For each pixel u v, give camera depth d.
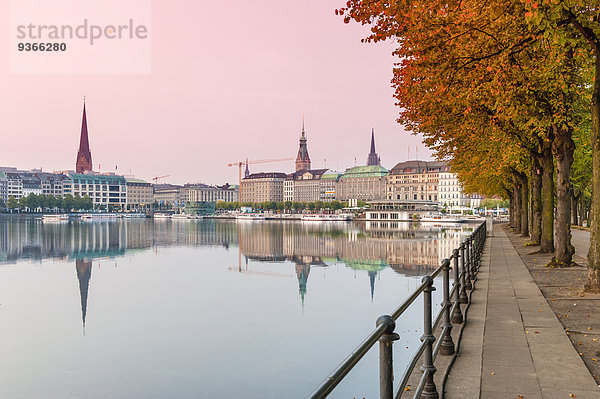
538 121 20.28
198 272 56.88
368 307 34.44
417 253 68.94
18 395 20.33
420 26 15.22
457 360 8.86
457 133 26.92
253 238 112.62
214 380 21.17
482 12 14.84
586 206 83.06
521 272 20.97
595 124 15.13
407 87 21.25
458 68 16.25
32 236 122.56
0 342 28.06
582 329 10.94
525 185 46.25
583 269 21.38
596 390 7.23
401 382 5.07
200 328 30.23
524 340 10.08
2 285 49.09
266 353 24.72
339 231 134.25
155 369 22.95
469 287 16.19
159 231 147.38
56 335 29.69
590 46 16.25
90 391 20.61
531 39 15.03
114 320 33.16
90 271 59.22
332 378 2.75
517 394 7.11
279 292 42.12
